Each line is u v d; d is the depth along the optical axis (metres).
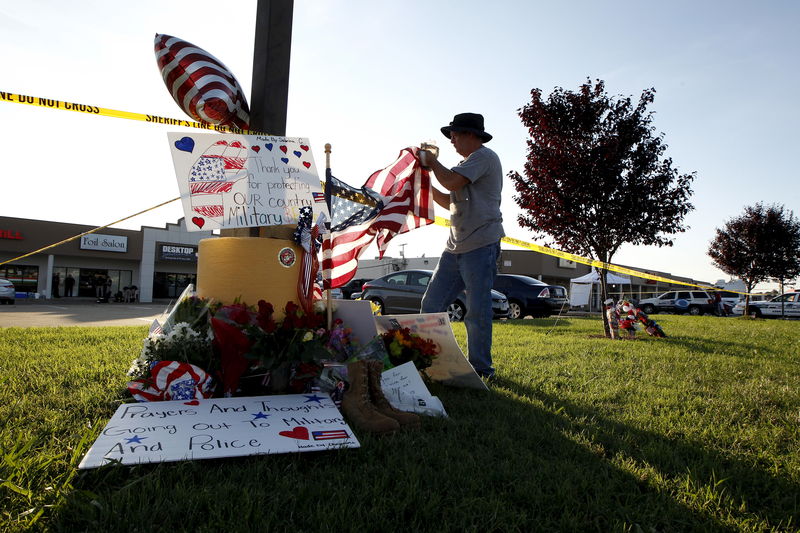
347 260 3.74
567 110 9.41
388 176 3.92
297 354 2.54
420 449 2.12
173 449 1.86
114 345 4.78
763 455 2.28
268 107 3.29
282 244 2.95
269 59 3.31
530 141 9.93
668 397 3.39
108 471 1.71
